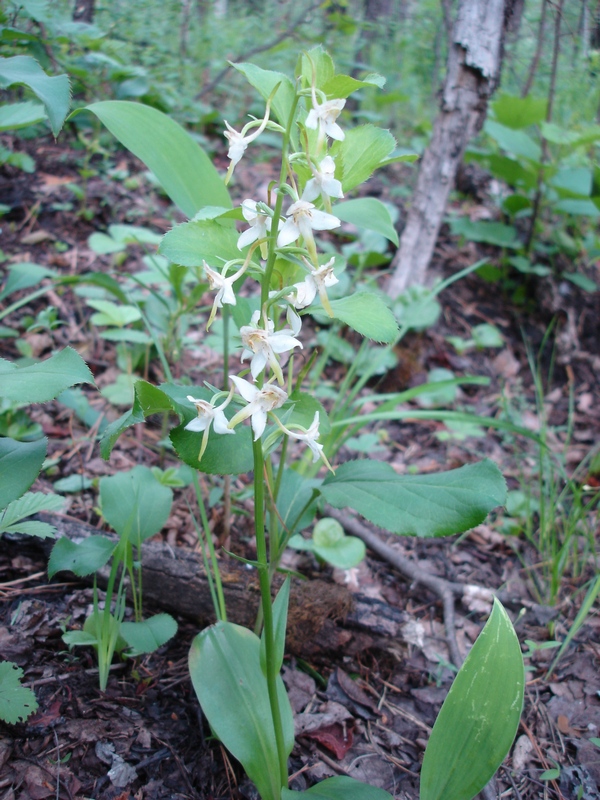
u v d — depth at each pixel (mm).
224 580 448
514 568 566
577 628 467
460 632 500
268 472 397
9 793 345
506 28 700
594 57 965
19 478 344
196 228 324
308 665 452
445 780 316
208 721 374
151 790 361
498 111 901
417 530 353
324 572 518
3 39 566
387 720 428
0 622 419
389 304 752
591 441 720
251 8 1324
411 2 1307
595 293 884
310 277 288
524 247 919
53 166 896
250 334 283
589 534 542
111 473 558
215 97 1200
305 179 333
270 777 347
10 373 310
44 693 390
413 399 750
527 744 427
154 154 407
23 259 748
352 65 1202
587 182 860
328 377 763
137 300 667
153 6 1009
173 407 316
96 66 835
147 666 425
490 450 703
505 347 844
